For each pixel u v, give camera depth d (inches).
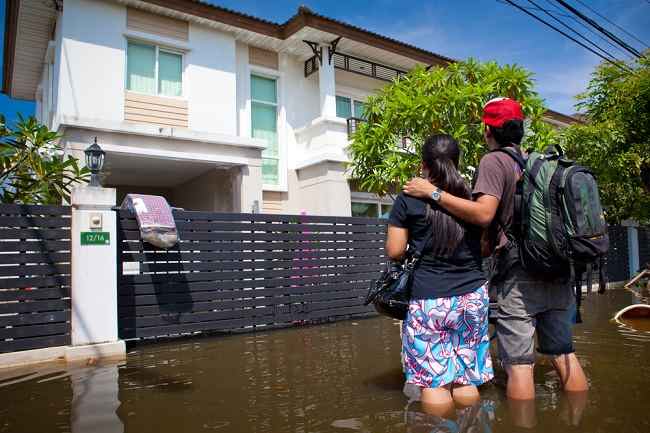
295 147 466.6
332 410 105.5
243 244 238.2
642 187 455.8
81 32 346.3
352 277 272.1
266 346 193.3
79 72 343.9
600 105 436.5
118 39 360.8
